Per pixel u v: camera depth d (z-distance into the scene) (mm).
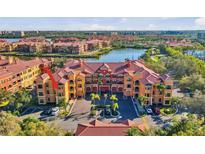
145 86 49062
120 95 55656
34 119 35344
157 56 96125
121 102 51344
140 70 55875
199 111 41906
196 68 63219
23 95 50219
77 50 118750
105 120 42500
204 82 51812
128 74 53094
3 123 30172
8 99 50688
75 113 45875
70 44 122250
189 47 101688
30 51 118625
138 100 51344
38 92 50812
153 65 67312
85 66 59656
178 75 64625
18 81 62188
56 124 40781
